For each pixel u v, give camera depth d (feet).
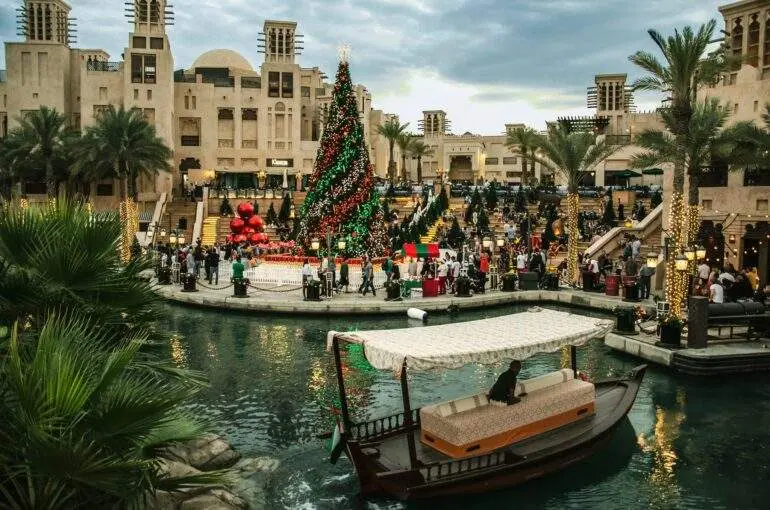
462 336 43.65
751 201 99.14
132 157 162.71
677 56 78.02
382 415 52.80
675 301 74.84
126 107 217.97
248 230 156.87
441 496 37.83
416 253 109.29
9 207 32.17
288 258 115.65
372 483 38.55
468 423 39.52
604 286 108.17
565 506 38.55
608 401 50.24
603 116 269.64
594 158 115.14
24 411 22.16
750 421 51.72
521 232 138.31
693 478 42.14
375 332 43.91
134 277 35.55
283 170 239.71
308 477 41.81
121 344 31.22
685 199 110.22
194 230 183.21
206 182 225.56
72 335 26.30
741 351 64.75
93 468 22.00
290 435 48.78
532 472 40.14
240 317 93.25
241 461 43.98
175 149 237.66
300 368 66.54
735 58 86.22
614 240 130.72
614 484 41.27
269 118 247.09
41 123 173.58
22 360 26.86
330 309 93.09
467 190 203.10
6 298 30.14
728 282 82.38
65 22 230.68
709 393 58.39
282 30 247.70
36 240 31.35
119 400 23.75
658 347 66.90
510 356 41.01
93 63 223.51
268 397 57.31
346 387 60.39
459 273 110.01
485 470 38.32
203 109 240.53
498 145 329.11
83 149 165.07
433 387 60.64
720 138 85.05
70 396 22.56
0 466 22.93
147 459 26.11
